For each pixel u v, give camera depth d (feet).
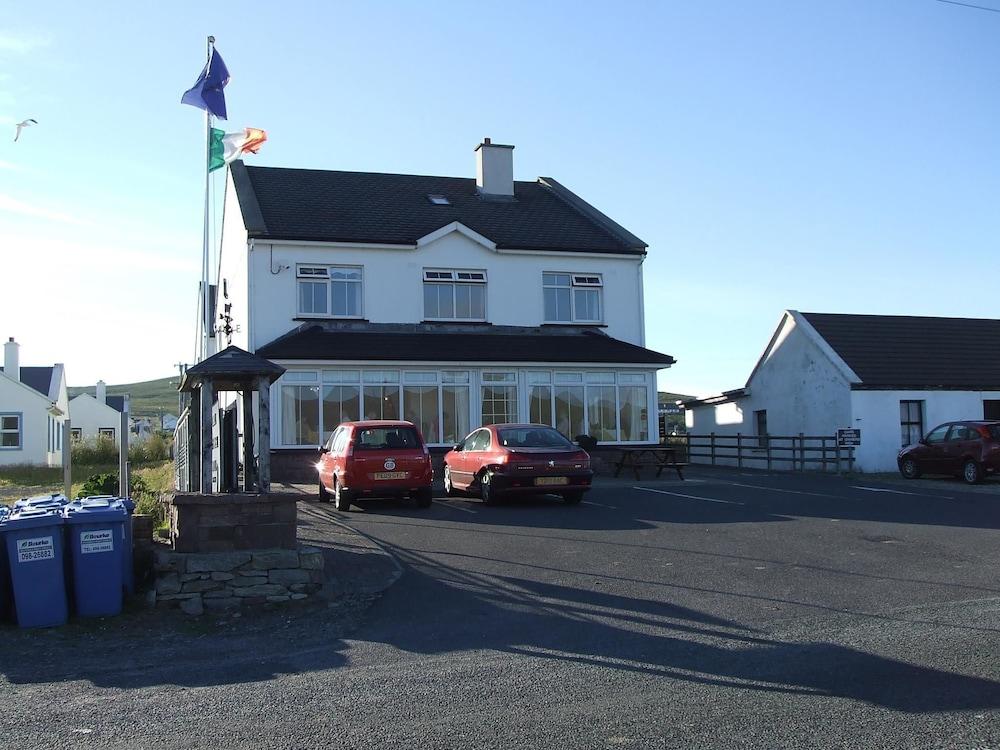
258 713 18.40
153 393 461.78
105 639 25.43
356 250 80.89
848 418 87.86
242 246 83.20
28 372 165.89
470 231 84.02
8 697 20.04
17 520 26.35
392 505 55.42
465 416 78.79
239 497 30.09
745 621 25.70
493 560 35.65
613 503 55.57
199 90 64.64
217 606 28.48
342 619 27.20
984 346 99.96
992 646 22.39
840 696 18.76
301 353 73.20
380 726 17.40
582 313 88.22
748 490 63.72
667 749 15.90
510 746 16.19
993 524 43.50
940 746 15.89
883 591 29.19
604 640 23.90
